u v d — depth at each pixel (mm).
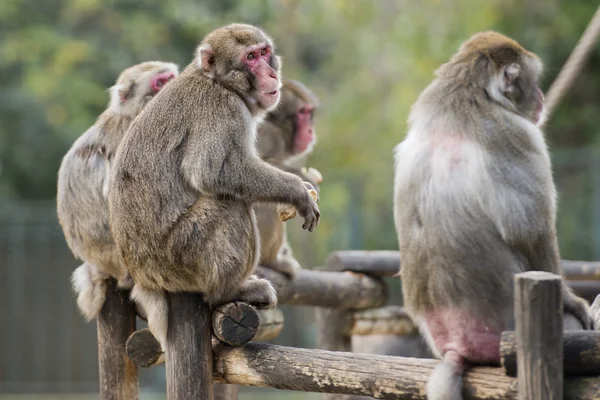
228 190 10383
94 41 33312
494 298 9625
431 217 9766
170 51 33844
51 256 30031
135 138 10617
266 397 28156
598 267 15516
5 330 29953
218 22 33562
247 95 10953
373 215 30578
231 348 10922
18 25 33469
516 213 9711
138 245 10469
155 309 10820
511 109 10250
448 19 30688
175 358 10703
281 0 34031
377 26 34125
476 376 9219
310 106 15242
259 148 14805
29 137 34375
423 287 9906
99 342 12406
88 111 33812
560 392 8305
